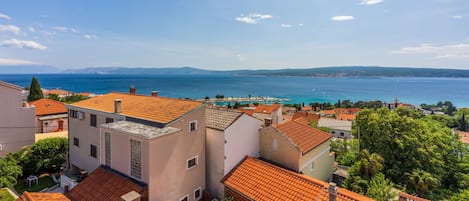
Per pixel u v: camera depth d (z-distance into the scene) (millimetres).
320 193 14492
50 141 24297
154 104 19688
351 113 86625
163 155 14609
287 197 15117
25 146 26328
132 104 20547
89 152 21141
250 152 20656
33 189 20750
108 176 15578
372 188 19766
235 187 17078
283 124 22859
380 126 29578
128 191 13781
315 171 22266
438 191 26328
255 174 17750
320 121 58156
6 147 26484
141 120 17031
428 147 28734
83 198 14453
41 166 23094
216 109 21219
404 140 28062
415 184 25469
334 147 35344
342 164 31188
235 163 19016
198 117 17781
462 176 29766
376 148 29562
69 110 23234
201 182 18297
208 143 18828
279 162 20344
